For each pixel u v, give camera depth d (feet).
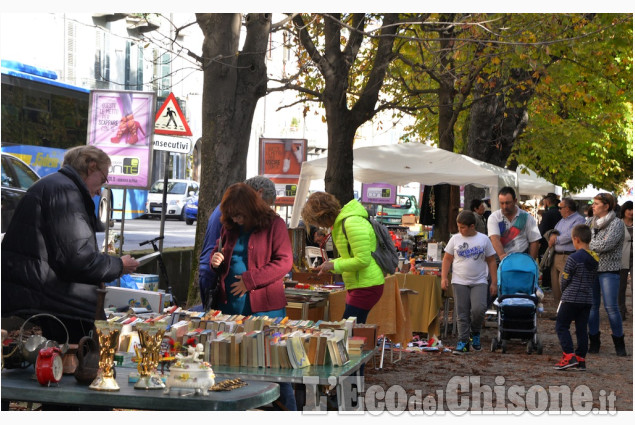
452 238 39.40
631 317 55.26
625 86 84.23
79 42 121.80
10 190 49.49
